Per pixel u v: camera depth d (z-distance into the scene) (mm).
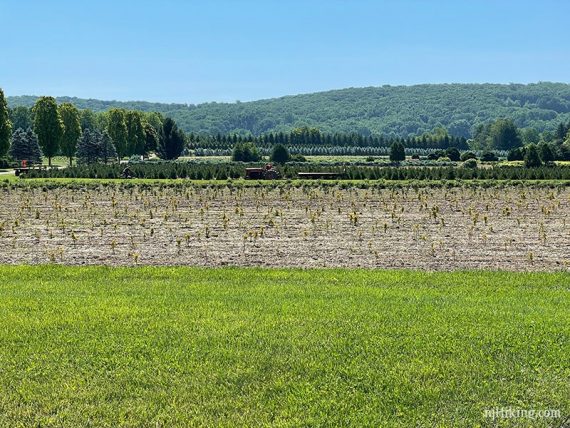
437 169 53500
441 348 9336
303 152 134250
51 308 11680
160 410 7504
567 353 9156
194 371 8570
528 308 11602
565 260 17562
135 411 7461
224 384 8203
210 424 7156
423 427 7133
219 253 18984
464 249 19453
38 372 8578
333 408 7551
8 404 7645
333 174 52688
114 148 86750
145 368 8688
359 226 24688
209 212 29484
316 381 8258
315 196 36688
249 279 14781
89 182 47000
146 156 115312
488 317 10867
